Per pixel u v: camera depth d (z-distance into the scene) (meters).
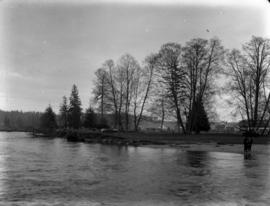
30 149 41.81
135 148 43.06
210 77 56.97
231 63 56.06
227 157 30.80
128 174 20.42
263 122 59.91
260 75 54.94
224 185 16.89
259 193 15.14
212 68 56.75
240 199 14.03
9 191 15.55
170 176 19.62
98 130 83.12
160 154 34.03
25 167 23.78
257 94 54.78
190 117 58.88
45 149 41.88
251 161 27.50
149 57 66.31
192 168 23.06
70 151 38.38
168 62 58.97
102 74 73.56
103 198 14.18
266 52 54.72
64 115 117.25
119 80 71.88
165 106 60.97
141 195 14.74
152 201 13.73
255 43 54.94
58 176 19.69
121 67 71.88
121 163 26.06
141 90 70.62
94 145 50.62
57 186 16.67
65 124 115.94
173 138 54.84
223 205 13.16
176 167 23.59
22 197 14.39
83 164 25.52
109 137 61.66
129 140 53.78
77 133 71.12
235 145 44.62
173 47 59.50
